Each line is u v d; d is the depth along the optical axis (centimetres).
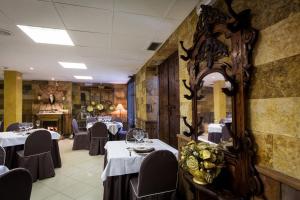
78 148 492
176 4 184
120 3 180
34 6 183
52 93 725
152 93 430
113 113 791
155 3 181
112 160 188
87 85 791
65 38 270
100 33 252
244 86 118
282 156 97
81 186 264
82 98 793
